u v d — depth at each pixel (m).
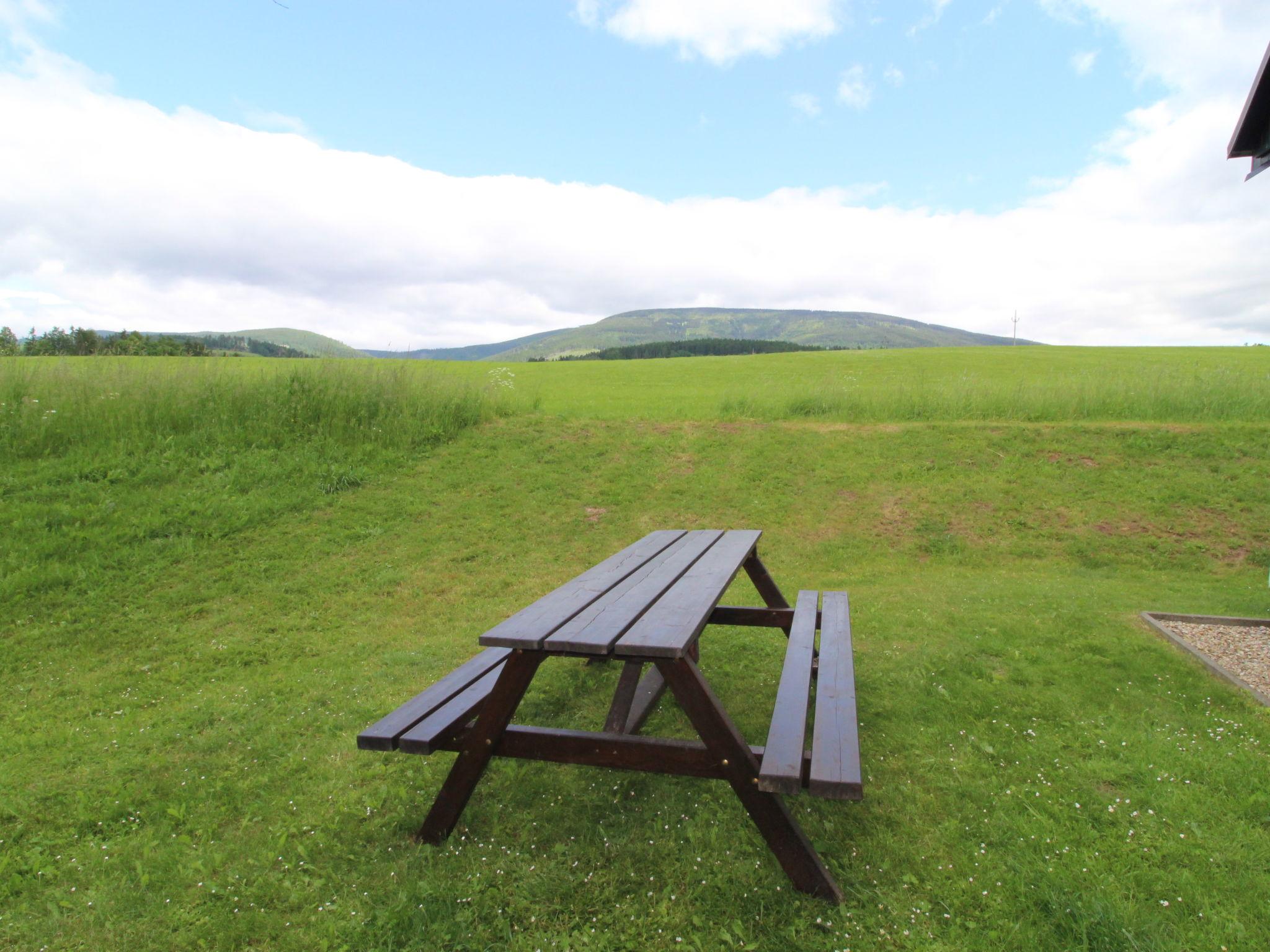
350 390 12.33
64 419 10.19
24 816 3.36
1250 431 12.04
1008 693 4.39
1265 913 2.38
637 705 4.07
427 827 2.95
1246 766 3.36
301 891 2.67
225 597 7.27
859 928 2.38
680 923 2.44
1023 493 10.58
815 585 7.98
